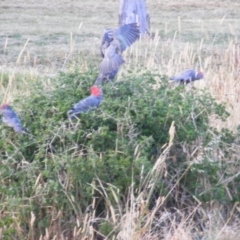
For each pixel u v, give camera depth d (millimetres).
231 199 24141
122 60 22844
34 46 45719
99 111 23109
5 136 23156
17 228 22078
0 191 22531
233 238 22281
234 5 62500
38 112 23688
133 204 21938
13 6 60375
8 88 28703
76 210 22375
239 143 24984
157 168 22750
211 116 25438
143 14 30125
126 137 23094
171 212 23422
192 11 60094
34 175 22531
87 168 22422
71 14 58031
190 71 25094
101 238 22516
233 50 34594
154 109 23547
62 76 24516
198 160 23516
